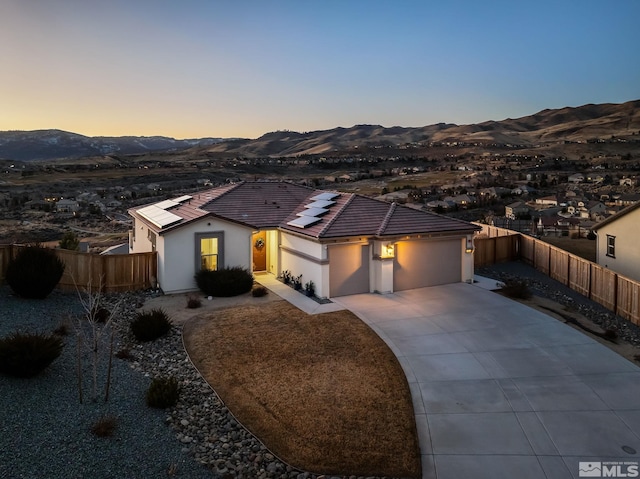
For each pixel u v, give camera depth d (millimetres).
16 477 6316
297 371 10812
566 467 7496
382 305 16203
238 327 13789
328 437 8180
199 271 17922
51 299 15125
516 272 22531
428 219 19484
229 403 9367
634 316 15219
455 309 15812
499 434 8461
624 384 10484
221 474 7102
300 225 18672
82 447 7227
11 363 8820
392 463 7512
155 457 7305
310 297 17234
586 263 18375
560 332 13688
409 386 10273
